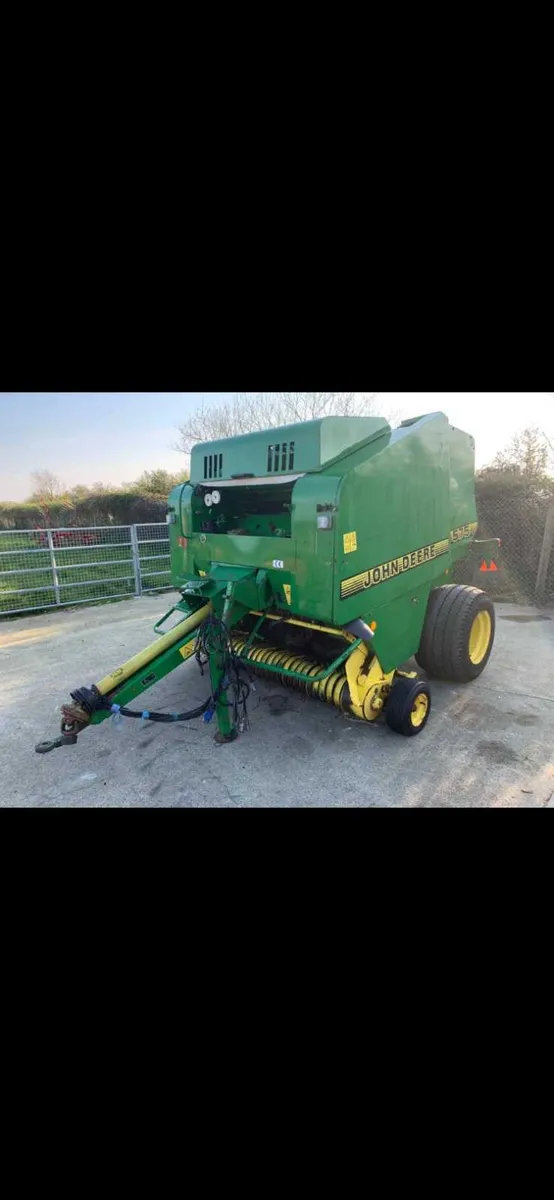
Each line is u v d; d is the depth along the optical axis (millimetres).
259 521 4844
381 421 3818
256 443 3889
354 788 3402
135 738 4168
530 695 4785
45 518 17125
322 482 3379
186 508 4637
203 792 3406
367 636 3562
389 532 3797
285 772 3604
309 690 4293
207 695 4965
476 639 5000
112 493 17125
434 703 4648
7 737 4262
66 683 5395
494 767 3613
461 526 4891
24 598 8797
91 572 10031
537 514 8047
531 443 8297
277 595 3818
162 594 9562
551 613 7500
